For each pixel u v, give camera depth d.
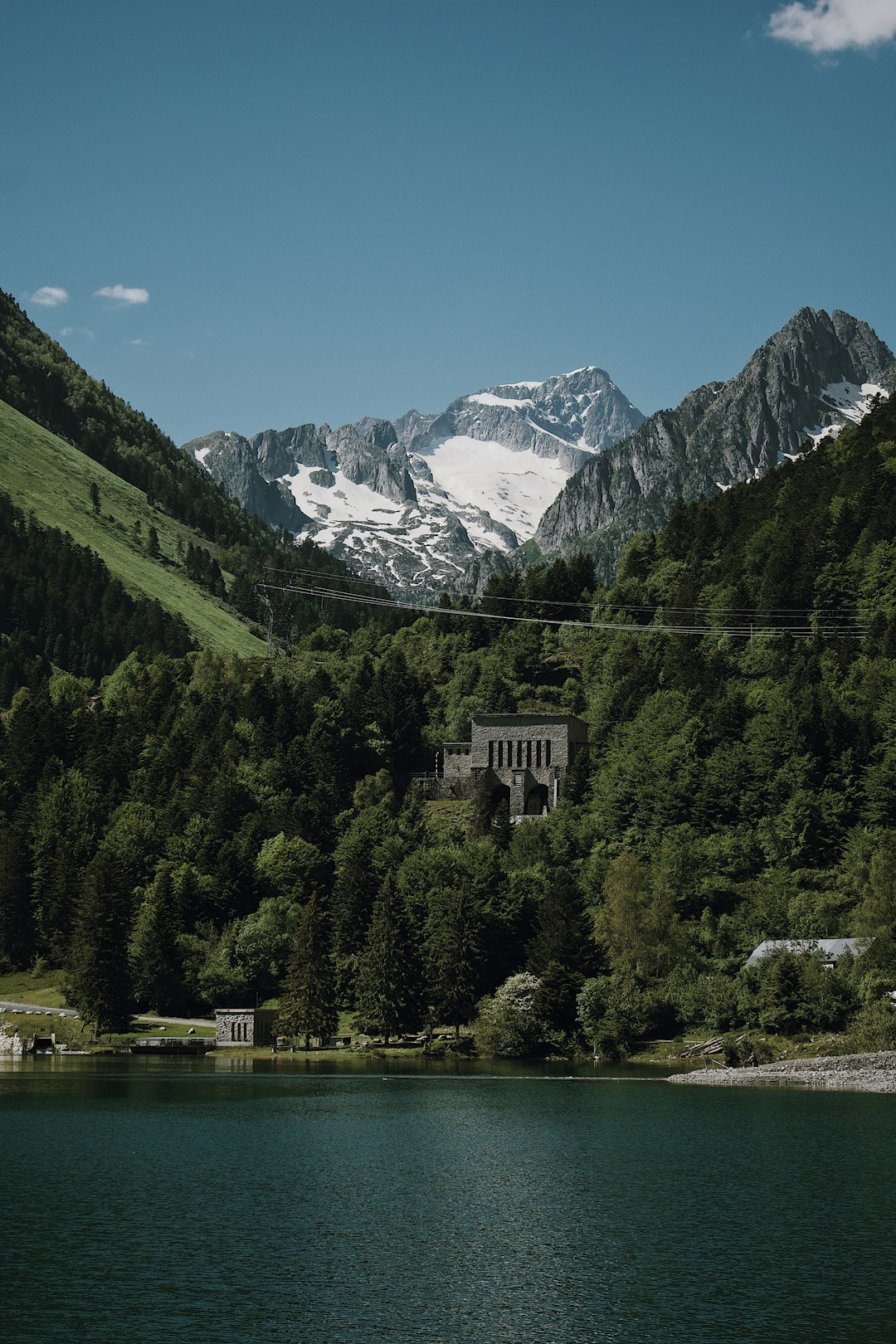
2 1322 74.75
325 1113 141.88
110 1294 79.50
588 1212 99.19
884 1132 130.00
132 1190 106.00
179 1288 80.94
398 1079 166.25
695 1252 89.06
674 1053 178.50
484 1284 82.12
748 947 192.50
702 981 182.88
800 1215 98.44
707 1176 111.25
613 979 183.88
